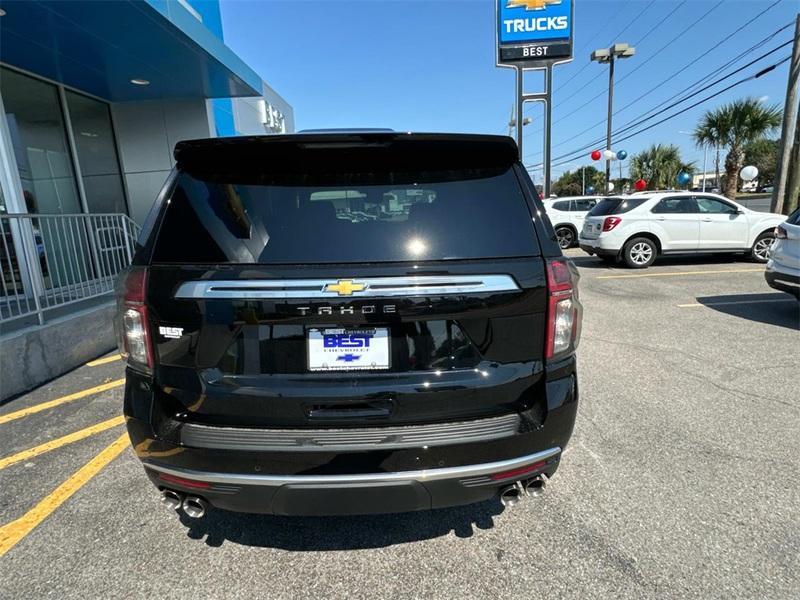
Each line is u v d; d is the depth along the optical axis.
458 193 1.96
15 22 5.96
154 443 1.86
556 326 1.91
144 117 9.90
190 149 1.97
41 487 2.76
